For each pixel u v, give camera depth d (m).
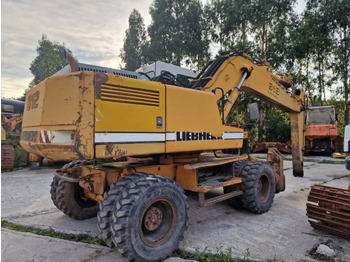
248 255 2.96
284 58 17.38
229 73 4.84
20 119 10.50
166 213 3.06
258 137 17.95
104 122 2.69
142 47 23.58
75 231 3.68
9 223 4.03
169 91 3.32
